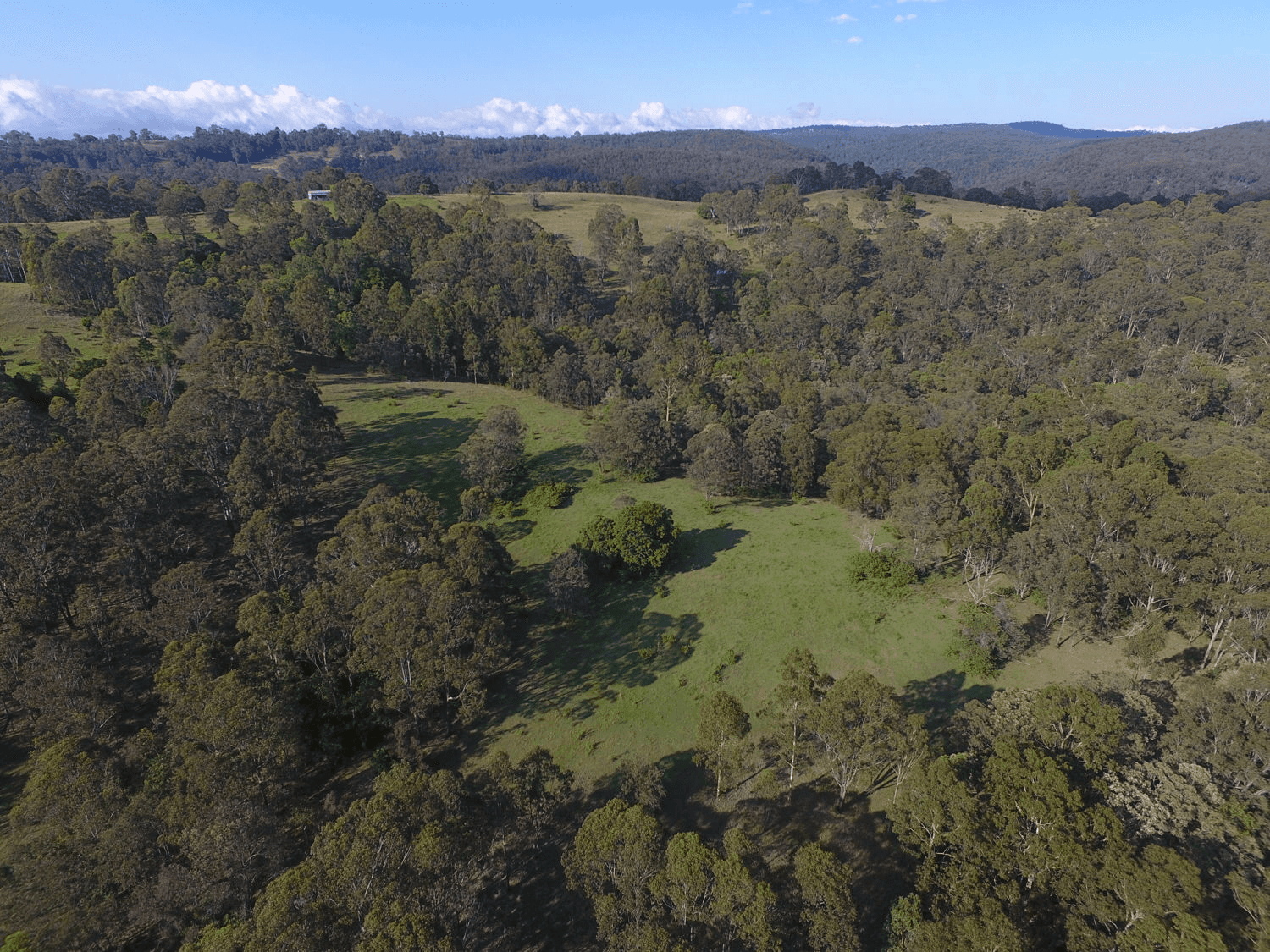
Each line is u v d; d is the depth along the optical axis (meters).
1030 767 33.00
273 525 55.31
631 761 43.31
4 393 74.94
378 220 160.25
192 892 29.77
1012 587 60.12
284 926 25.20
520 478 84.06
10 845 36.09
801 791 41.38
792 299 149.75
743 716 38.19
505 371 118.50
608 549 63.59
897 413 85.00
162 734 40.41
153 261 127.75
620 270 174.75
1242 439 80.38
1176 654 50.12
